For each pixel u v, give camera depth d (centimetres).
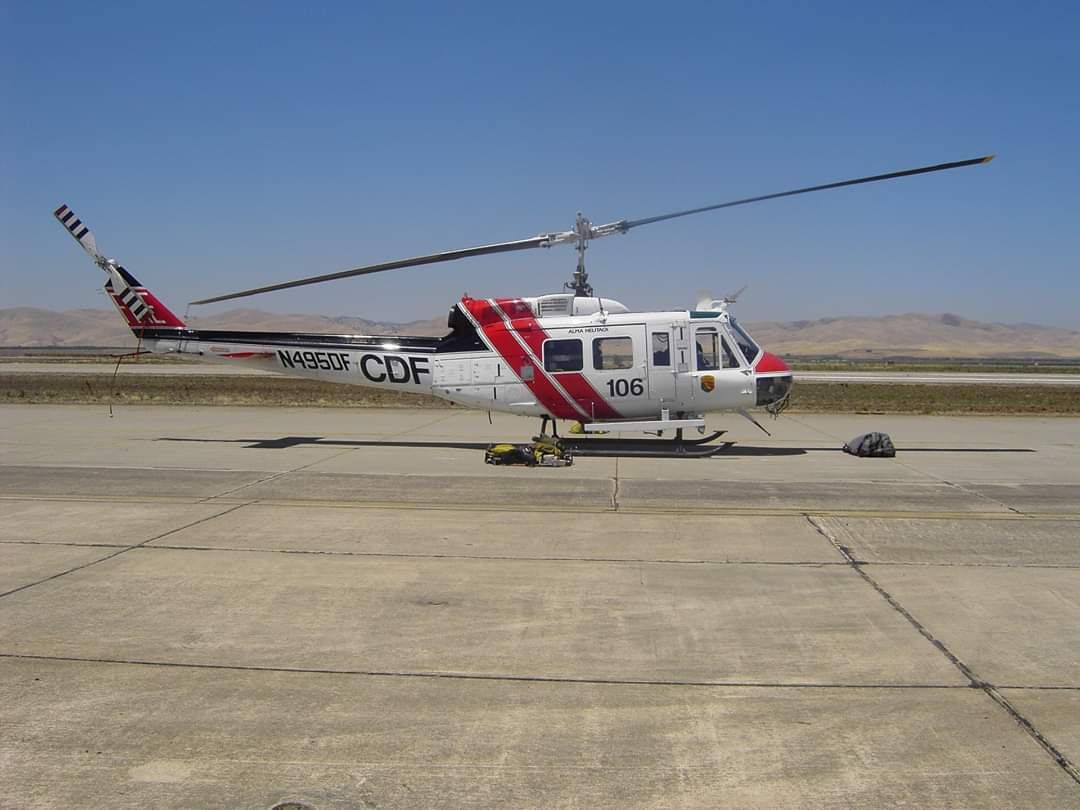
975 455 1562
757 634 601
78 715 469
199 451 1585
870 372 7862
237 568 766
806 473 1327
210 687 509
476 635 599
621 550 834
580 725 460
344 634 600
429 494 1134
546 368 1573
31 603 665
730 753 429
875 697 496
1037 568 771
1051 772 411
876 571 760
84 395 3045
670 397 1562
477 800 384
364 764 417
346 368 1667
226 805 379
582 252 1547
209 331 1728
